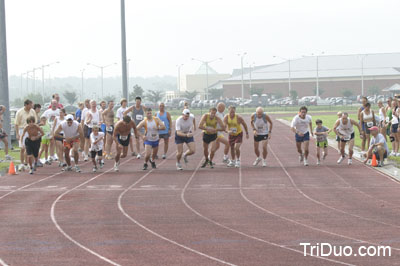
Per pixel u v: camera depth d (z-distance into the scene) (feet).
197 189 63.31
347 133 82.43
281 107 394.32
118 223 46.34
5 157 95.04
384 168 77.92
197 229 43.86
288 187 63.93
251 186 65.00
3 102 109.40
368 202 54.44
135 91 461.78
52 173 77.56
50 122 88.69
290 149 110.11
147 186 65.72
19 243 40.14
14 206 54.34
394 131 88.63
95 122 91.30
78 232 43.32
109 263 34.88
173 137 148.46
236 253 36.76
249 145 119.55
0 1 106.83
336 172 75.36
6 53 108.78
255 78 575.38
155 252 37.27
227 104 438.81
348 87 554.05
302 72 572.92
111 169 81.35
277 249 37.63
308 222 45.88
